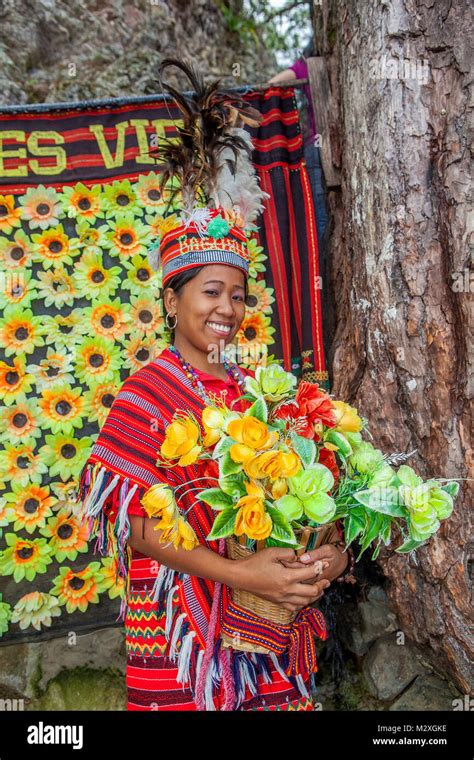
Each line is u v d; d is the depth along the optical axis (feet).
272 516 4.00
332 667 7.14
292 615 4.50
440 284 6.16
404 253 6.29
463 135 6.05
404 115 6.32
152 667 4.78
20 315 7.10
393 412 6.47
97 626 7.32
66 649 7.29
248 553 4.38
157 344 7.38
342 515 4.43
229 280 4.94
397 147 6.35
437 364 6.14
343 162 7.42
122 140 7.40
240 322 5.14
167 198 7.37
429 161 6.25
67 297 7.25
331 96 7.74
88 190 7.28
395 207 6.34
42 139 7.27
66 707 7.11
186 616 4.66
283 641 4.45
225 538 4.64
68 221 7.32
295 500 4.03
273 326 7.47
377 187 6.50
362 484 4.38
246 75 11.93
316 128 7.76
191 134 5.26
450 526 5.99
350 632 7.14
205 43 11.55
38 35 9.78
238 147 5.38
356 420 4.49
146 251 7.38
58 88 9.67
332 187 7.77
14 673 7.13
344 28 7.17
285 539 3.98
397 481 4.31
